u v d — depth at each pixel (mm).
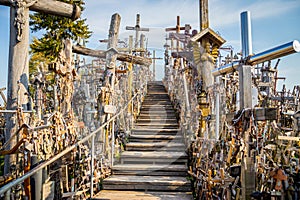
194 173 5312
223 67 3781
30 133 3660
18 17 5031
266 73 11688
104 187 5480
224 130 4164
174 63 10984
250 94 3266
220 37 6684
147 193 5230
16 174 3484
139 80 11500
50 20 11766
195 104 6480
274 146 3684
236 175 3297
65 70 5508
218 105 5199
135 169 5980
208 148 4613
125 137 7461
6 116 4875
